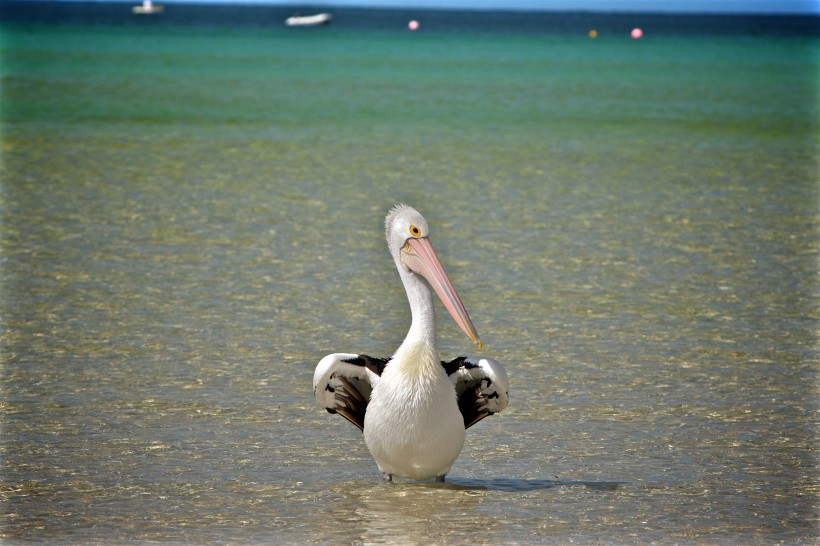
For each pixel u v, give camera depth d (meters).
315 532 6.37
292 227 16.70
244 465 7.59
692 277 13.77
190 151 25.81
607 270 14.10
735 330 11.34
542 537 6.30
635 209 18.83
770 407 8.93
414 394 6.76
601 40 114.25
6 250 14.68
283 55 72.62
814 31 162.62
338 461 7.73
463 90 46.81
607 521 6.57
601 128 32.88
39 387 9.25
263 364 10.05
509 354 10.45
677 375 9.80
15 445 7.89
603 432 8.34
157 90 43.47
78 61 60.06
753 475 7.43
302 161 24.42
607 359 10.30
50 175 21.58
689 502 6.92
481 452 7.93
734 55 82.75
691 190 21.17
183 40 91.88
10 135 28.02
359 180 21.72
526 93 45.88
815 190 21.44
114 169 22.61
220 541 6.22
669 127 33.50
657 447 8.01
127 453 7.78
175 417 8.58
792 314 12.02
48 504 6.82
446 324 11.64
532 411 8.82
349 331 11.20
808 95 46.84
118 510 6.73
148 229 16.30
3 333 10.87
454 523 6.52
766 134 32.00
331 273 13.78
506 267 14.18
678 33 144.25
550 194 20.33
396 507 6.80
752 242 16.06
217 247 15.16
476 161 24.97
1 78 46.66
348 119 34.16
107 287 12.82
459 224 17.11
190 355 10.27
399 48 87.19
